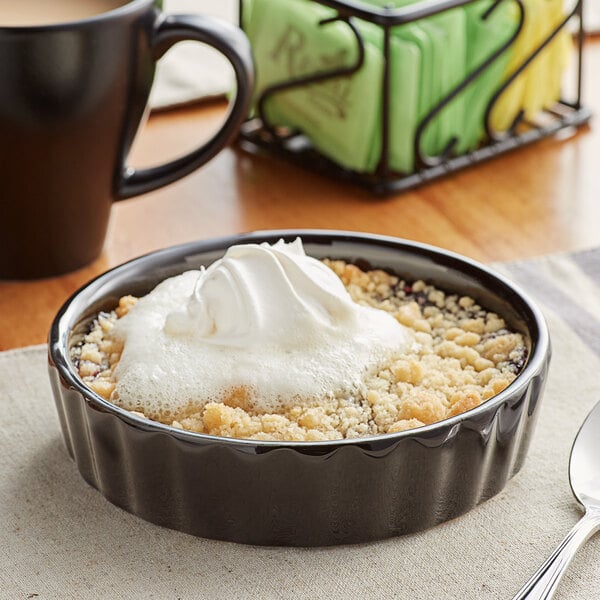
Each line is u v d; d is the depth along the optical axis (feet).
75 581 2.05
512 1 2.72
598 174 2.79
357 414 2.10
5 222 2.46
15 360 2.33
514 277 2.49
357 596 2.02
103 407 2.05
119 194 2.54
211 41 2.47
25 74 2.35
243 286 2.15
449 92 2.71
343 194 2.73
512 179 2.77
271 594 2.03
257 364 2.12
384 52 2.62
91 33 2.36
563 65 2.84
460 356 2.20
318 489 2.02
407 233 2.63
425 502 2.06
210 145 2.55
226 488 2.03
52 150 2.41
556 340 2.36
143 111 2.51
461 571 2.05
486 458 2.08
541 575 2.02
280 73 2.75
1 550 2.08
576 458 2.16
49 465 2.18
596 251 2.55
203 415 2.09
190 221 2.67
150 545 2.08
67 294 2.50
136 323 2.19
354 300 2.28
